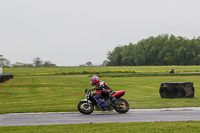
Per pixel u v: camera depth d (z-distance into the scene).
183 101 25.42
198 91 38.16
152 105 22.45
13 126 13.93
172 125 12.73
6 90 48.81
